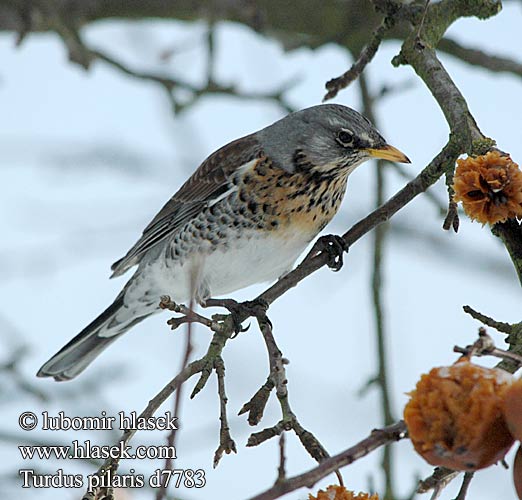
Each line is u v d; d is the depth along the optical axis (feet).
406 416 17.21
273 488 17.06
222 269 38.52
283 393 22.66
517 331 21.80
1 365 38.60
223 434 23.36
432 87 28.71
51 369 42.37
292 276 29.48
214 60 46.03
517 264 23.62
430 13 31.14
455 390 17.03
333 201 38.40
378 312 39.86
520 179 22.98
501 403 16.90
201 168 39.42
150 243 40.70
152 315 42.93
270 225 37.68
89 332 42.80
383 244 40.73
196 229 38.55
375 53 32.35
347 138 37.29
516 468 16.92
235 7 47.60
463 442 16.83
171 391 24.52
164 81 46.01
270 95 45.85
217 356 25.03
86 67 46.19
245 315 28.63
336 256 31.24
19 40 46.55
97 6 48.85
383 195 42.22
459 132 26.89
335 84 32.48
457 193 23.36
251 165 37.73
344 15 47.96
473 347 17.57
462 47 44.52
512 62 44.39
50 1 46.70
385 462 36.91
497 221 23.39
